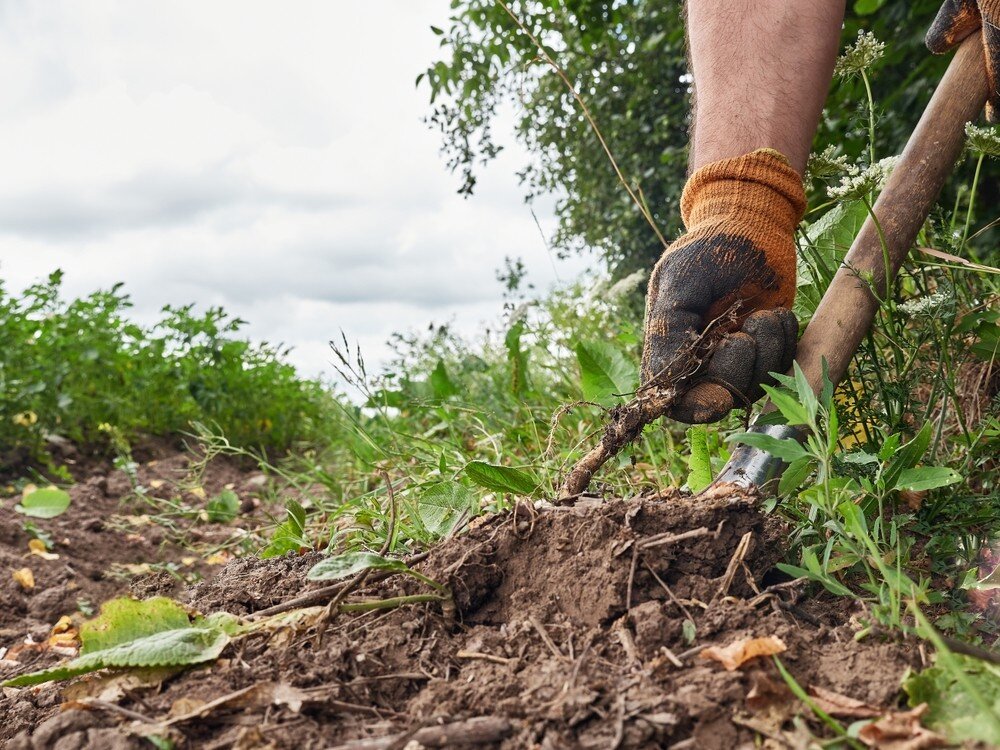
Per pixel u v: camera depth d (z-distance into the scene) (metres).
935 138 0.62
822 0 0.63
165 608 0.49
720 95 0.64
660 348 0.58
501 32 1.60
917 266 0.71
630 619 0.45
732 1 0.64
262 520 1.25
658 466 0.83
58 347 1.74
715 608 0.45
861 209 0.76
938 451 0.70
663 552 0.48
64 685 0.51
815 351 0.59
